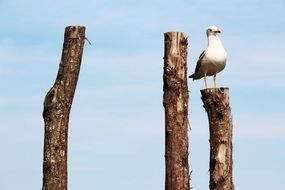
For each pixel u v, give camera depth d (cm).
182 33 1766
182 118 1742
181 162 1725
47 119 1642
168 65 1753
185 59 1767
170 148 1733
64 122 1647
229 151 1730
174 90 1745
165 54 1769
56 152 1630
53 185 1619
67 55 1672
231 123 1742
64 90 1655
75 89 1683
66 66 1667
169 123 1741
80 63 1692
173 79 1745
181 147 1730
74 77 1672
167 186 1727
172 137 1734
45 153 1634
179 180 1717
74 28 1678
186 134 1745
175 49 1756
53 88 1659
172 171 1722
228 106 1733
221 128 1727
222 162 1722
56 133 1636
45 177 1627
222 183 1717
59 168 1627
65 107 1652
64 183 1631
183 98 1750
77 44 1677
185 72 1764
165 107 1755
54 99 1647
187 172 1730
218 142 1725
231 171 1733
